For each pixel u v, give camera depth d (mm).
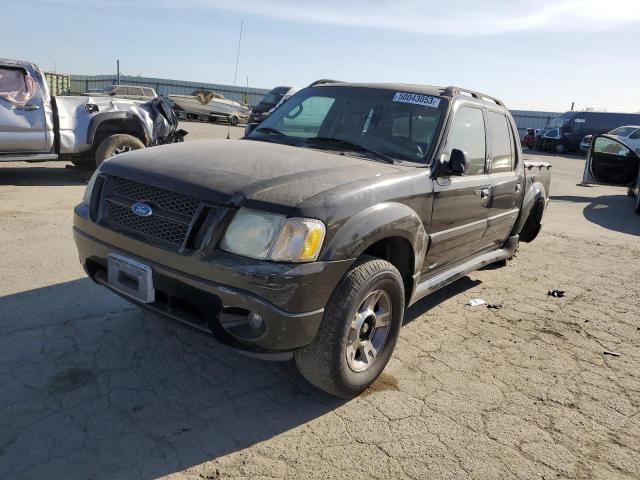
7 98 7867
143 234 2832
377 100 4125
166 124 9992
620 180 12125
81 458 2428
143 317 3881
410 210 3229
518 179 5168
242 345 2666
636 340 4438
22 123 8016
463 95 4316
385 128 3916
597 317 4898
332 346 2807
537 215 6656
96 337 3543
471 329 4387
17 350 3291
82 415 2734
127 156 3240
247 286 2529
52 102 8477
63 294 4168
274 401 3055
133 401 2904
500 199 4746
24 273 4543
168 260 2701
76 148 8656
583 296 5477
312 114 4242
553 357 3984
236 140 4004
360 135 3924
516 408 3234
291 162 3152
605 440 2996
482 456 2744
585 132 31141
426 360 3752
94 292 4254
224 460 2523
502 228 5113
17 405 2762
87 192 3283
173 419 2789
